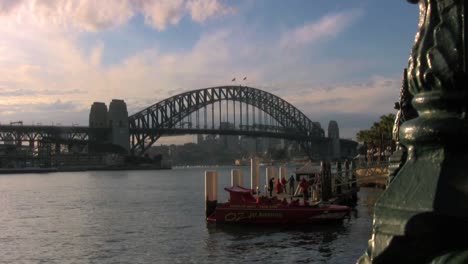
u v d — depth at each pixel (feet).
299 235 92.43
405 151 11.15
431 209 7.22
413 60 8.25
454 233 7.06
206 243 87.20
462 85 7.59
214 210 107.96
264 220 103.14
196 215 133.39
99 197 217.77
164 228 108.58
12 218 137.59
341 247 81.10
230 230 99.40
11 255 82.43
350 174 172.24
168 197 210.38
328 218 102.17
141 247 86.33
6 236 103.14
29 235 104.42
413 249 7.30
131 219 128.57
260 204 103.86
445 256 6.79
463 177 7.32
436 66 7.72
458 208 7.06
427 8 8.20
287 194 135.03
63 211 155.33
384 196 7.99
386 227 7.70
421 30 8.23
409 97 11.77
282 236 91.86
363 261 8.09
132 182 379.35
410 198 7.58
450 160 7.58
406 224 7.36
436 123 7.67
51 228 115.44
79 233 105.70
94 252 83.25
